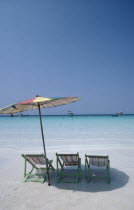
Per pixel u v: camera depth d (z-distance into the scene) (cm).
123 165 627
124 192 405
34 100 416
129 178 496
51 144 1093
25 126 2706
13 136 1482
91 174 536
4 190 430
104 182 467
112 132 1725
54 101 521
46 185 455
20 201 374
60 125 2880
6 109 431
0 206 355
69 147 991
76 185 451
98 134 1559
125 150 889
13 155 813
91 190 419
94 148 950
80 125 2833
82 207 343
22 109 515
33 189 433
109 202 360
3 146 1039
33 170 586
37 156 457
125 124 3027
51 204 358
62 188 434
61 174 483
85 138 1326
